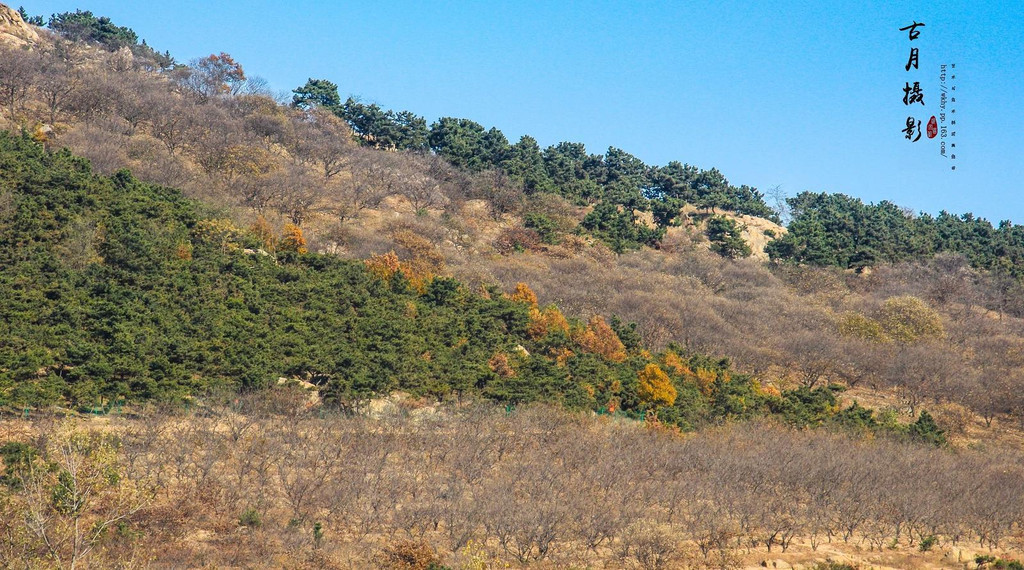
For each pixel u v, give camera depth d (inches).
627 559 1448.1
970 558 1611.7
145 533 1285.7
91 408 1721.2
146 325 1974.7
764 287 4596.5
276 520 1398.9
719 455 1982.0
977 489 1989.4
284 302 2333.9
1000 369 3513.8
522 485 1675.7
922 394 3243.1
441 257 3563.0
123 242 2284.7
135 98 4151.1
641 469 1855.3
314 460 1631.4
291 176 4020.7
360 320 2320.4
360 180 4473.4
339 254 3393.2
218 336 2017.7
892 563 1561.3
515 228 4702.3
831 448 2172.7
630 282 4077.3
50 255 2117.4
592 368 2482.8
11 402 1599.4
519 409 2114.9
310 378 2095.2
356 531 1411.2
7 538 1072.8
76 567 1123.9
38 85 3905.0
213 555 1259.8
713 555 1491.1
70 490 1151.6
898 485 1932.8
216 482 1473.9
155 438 1589.6
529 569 1366.9
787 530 1638.8
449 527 1448.1
